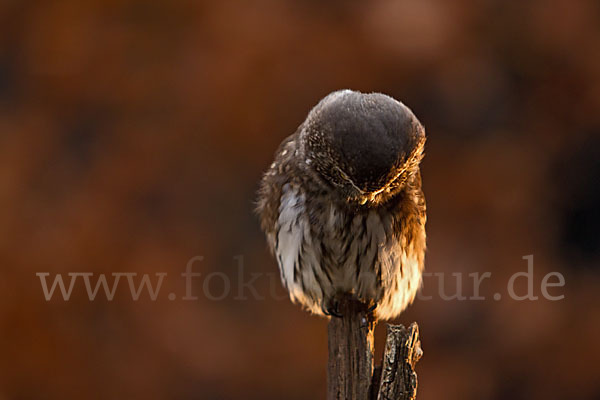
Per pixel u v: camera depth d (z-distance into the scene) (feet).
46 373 41.93
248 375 43.65
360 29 44.32
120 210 45.11
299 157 24.31
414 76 45.11
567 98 48.80
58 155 45.96
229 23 44.98
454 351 44.88
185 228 45.47
